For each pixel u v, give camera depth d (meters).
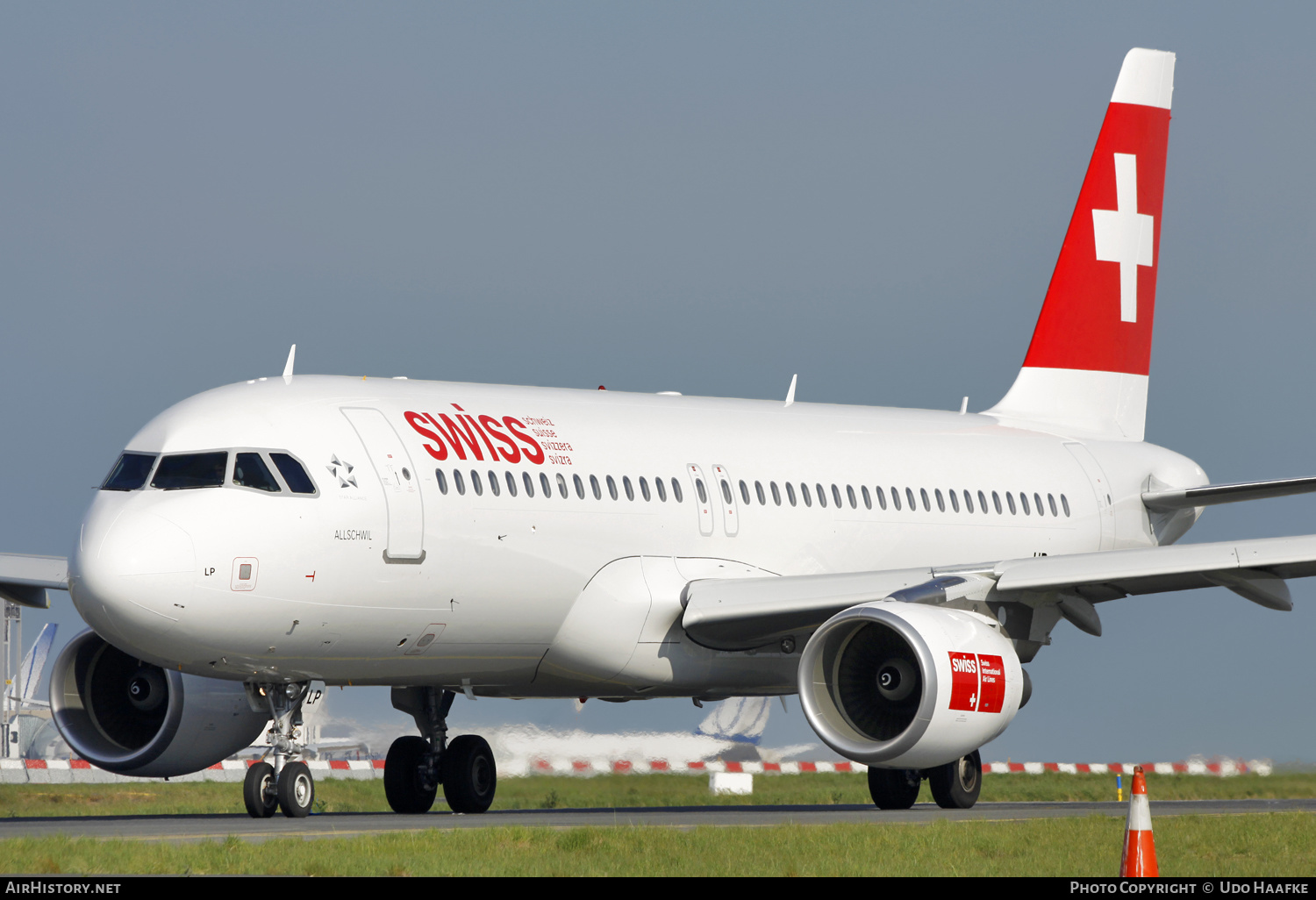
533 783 106.25
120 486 69.50
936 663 68.94
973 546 96.94
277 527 68.38
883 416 99.00
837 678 73.62
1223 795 118.81
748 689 86.25
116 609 65.62
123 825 66.56
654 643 81.19
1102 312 110.81
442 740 83.25
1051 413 108.44
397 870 46.75
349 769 130.25
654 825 63.03
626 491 81.12
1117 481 105.62
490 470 76.00
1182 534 110.56
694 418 88.38
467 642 76.06
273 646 69.50
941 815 75.25
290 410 72.31
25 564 80.12
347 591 70.50
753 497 86.94
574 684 82.50
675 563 82.25
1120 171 112.06
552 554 77.31
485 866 47.91
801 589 78.00
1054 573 73.81
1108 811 82.50
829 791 120.88
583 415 83.19
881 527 92.44
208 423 70.50
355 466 71.56
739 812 81.19
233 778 142.00
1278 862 51.81
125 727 80.38
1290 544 70.62
